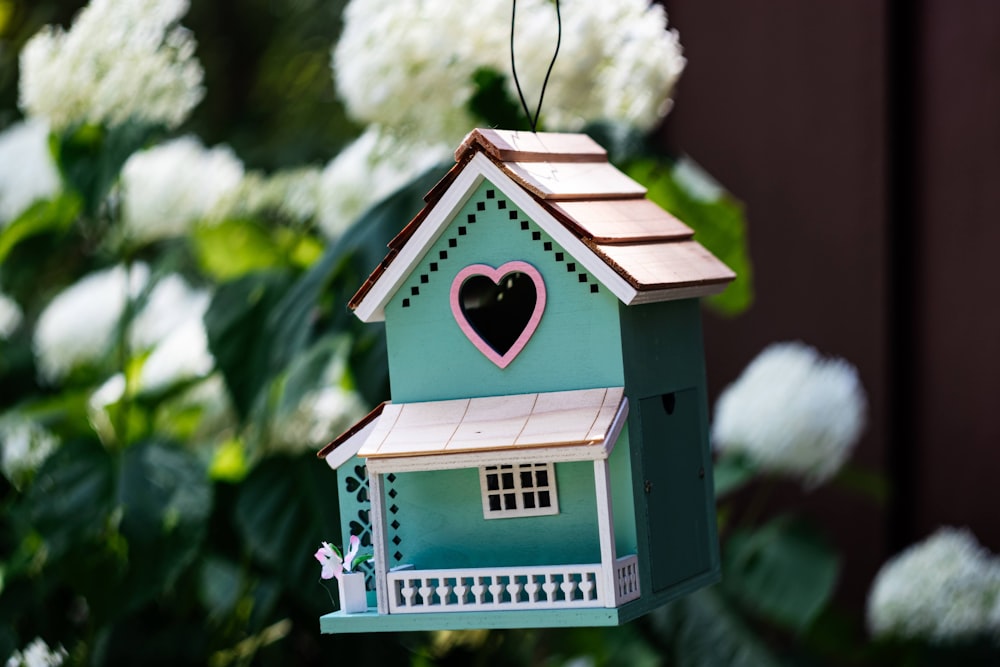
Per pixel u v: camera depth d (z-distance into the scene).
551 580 1.93
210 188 2.31
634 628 2.29
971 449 2.70
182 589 2.27
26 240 2.34
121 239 2.30
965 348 2.71
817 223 2.81
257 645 2.22
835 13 2.77
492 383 1.97
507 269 1.96
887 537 2.76
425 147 2.17
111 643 2.23
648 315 1.98
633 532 1.94
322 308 2.16
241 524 2.17
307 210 2.34
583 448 1.90
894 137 2.73
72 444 2.22
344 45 2.16
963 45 2.68
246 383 2.17
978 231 2.68
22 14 3.31
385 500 1.98
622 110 2.13
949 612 2.35
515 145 1.97
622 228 1.97
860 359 2.78
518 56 2.11
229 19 4.14
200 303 2.38
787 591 2.31
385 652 2.24
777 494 2.88
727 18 2.89
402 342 1.98
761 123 2.87
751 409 2.30
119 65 2.19
